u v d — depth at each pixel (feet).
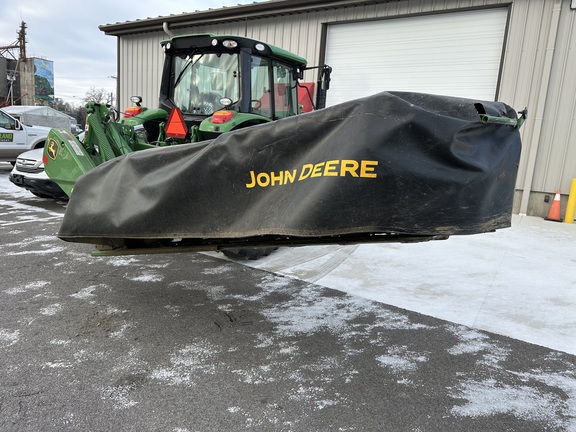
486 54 27.94
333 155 7.34
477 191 7.76
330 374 8.89
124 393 8.00
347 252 17.81
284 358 9.46
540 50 25.67
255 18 36.42
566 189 25.68
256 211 8.00
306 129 7.73
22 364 8.82
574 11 24.48
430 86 30.17
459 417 7.65
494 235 21.36
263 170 8.05
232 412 7.59
